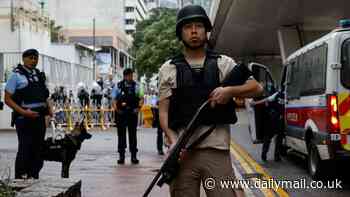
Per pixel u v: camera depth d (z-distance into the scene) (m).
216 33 34.94
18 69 8.11
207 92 3.97
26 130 8.01
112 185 9.39
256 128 13.09
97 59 65.38
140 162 12.84
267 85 12.84
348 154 9.36
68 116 25.94
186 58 4.11
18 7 32.66
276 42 40.03
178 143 3.84
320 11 25.67
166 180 3.91
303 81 11.41
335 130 9.39
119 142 12.58
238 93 3.81
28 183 6.05
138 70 57.06
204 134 3.90
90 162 12.77
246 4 24.47
